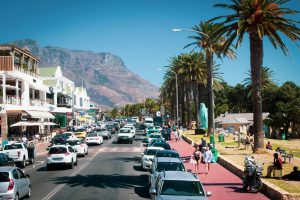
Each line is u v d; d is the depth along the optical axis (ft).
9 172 51.85
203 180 75.46
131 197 59.67
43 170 94.68
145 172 88.58
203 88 289.74
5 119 169.27
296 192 55.11
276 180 66.64
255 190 62.64
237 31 103.96
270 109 281.74
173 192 43.37
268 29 108.47
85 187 68.80
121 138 182.60
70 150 100.68
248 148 128.88
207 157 83.46
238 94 414.41
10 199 50.44
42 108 210.79
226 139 177.88
